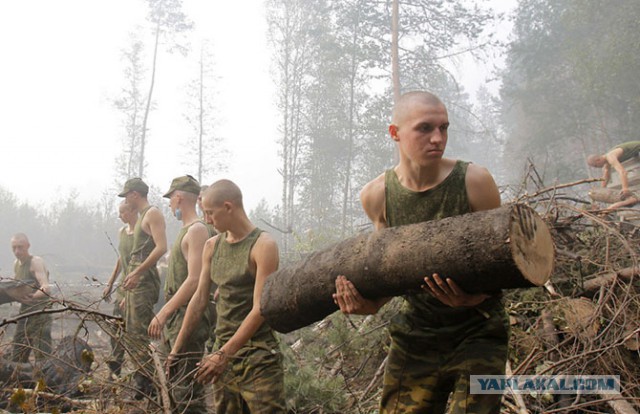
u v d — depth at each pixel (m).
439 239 2.21
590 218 5.16
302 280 2.71
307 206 29.03
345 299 2.51
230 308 3.44
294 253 8.76
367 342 5.10
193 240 4.45
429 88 24.86
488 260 2.08
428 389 2.62
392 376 2.70
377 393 4.45
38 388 3.27
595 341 4.14
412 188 2.59
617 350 3.95
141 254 5.68
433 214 2.56
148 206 5.77
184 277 4.59
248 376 3.30
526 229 2.10
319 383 4.39
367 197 2.75
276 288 2.87
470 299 2.30
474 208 2.51
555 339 4.31
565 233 5.30
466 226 2.16
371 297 2.52
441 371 2.61
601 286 4.44
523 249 2.06
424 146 2.42
